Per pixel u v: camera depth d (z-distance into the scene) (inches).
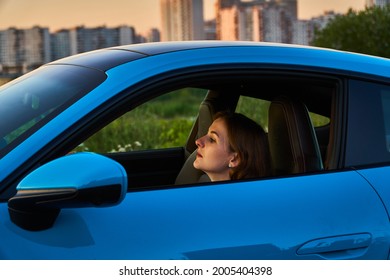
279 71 128.2
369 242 122.4
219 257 112.9
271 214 118.2
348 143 130.0
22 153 109.4
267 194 120.6
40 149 109.8
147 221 112.0
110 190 102.0
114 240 109.1
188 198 116.6
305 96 143.2
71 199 101.3
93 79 120.1
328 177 126.3
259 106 228.8
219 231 114.2
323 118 154.8
